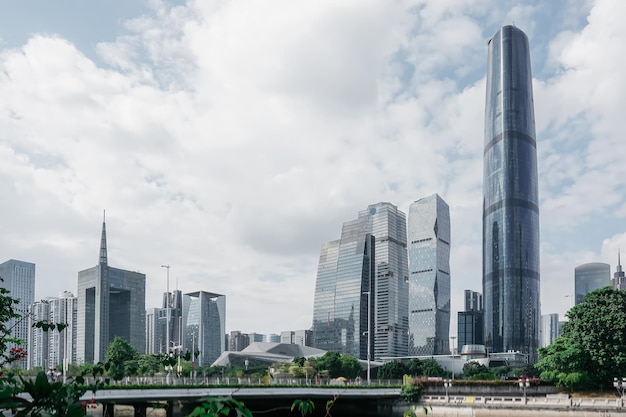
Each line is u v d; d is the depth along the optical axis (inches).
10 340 748.0
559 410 2874.0
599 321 3260.3
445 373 6471.5
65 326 410.9
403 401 3612.2
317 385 3164.4
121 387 2242.9
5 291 762.8
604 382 3208.7
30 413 143.0
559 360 3307.1
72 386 153.1
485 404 3166.8
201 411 170.9
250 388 2768.2
